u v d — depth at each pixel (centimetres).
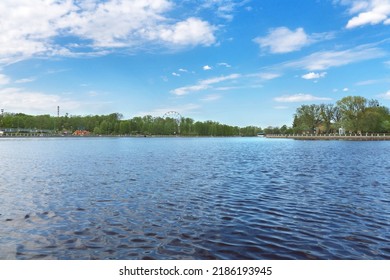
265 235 1305
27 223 1467
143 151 7156
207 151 7350
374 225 1442
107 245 1197
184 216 1590
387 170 3428
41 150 7350
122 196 2066
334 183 2595
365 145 10106
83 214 1622
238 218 1555
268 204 1853
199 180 2753
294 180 2766
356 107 16475
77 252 1133
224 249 1159
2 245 1196
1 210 1700
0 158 5047
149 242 1227
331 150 7462
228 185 2503
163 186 2442
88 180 2728
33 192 2194
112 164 4106
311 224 1459
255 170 3509
